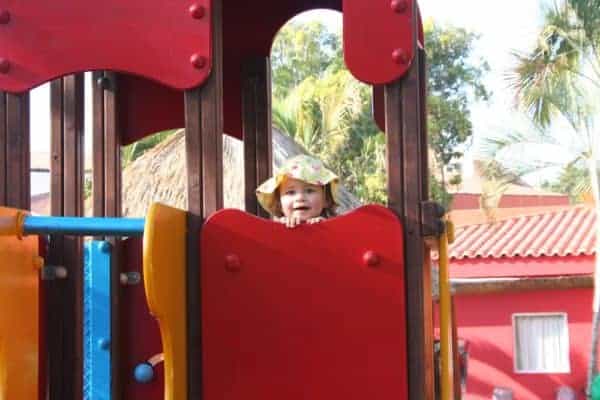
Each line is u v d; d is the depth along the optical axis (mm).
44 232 3174
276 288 3238
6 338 3035
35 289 3453
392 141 3305
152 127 4922
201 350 3254
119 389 4441
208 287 3260
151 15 3414
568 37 13172
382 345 3188
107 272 4469
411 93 3312
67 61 3430
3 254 2994
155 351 4500
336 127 20000
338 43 24891
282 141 9812
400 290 3195
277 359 3221
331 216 3781
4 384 3016
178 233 3207
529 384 13492
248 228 3264
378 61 3332
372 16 3348
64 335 3938
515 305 13625
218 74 3402
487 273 13727
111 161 4754
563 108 13258
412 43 3326
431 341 3393
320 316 3219
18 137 3436
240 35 4945
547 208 22344
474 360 13711
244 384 3225
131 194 9656
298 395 3205
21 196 3422
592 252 13289
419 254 3225
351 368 3193
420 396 3168
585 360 13375
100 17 3436
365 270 3213
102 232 3193
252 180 4832
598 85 13156
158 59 3400
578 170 14820
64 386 3910
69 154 4336
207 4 3393
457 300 13828
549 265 13469
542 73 13305
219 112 3387
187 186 3350
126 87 4926
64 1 3447
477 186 26312
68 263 3961
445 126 21609
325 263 3230
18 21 3459
